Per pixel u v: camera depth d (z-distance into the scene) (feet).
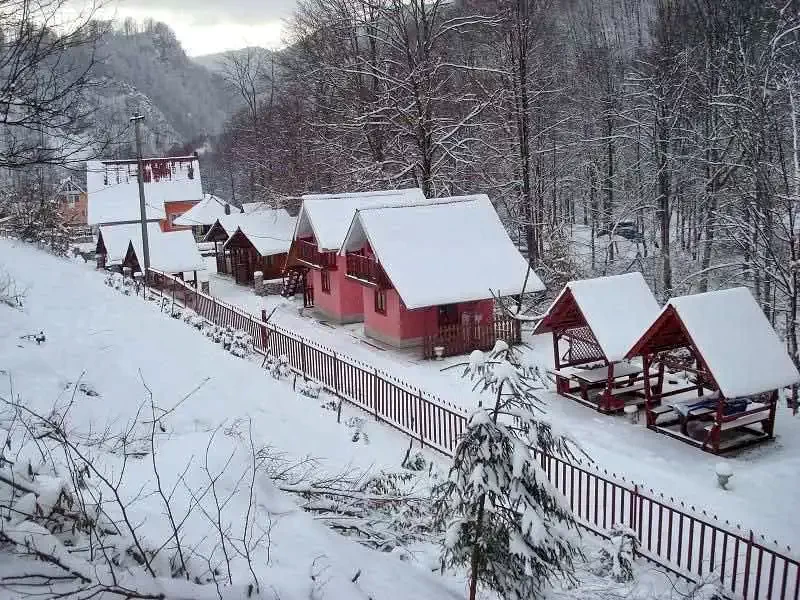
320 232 102.78
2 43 25.70
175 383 43.62
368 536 28.27
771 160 98.53
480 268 88.63
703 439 55.77
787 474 49.26
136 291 88.89
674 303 54.80
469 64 142.72
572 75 169.48
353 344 93.40
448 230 91.50
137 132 109.29
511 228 146.61
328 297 108.68
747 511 44.06
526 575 23.50
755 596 31.17
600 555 35.29
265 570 19.19
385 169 136.87
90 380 39.50
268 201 162.30
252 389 47.93
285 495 27.22
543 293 109.09
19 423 28.09
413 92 122.21
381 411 56.08
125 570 16.40
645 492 39.96
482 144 133.90
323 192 154.81
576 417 62.23
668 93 128.88
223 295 129.70
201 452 25.27
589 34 199.41
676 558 37.19
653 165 140.05
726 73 113.70
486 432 22.86
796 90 98.53
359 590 19.97
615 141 150.71
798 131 97.66
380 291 92.32
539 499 23.35
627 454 53.88
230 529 20.92
